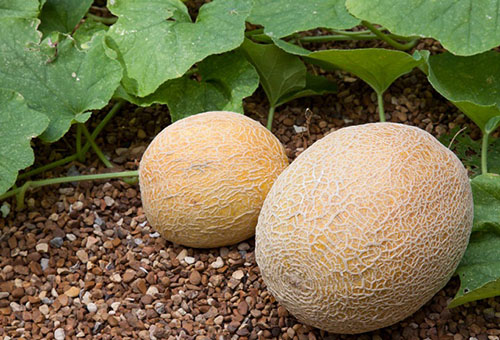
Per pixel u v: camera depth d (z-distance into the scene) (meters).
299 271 1.12
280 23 1.38
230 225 1.22
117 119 1.45
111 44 1.37
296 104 1.45
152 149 1.22
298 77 1.40
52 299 1.24
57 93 1.33
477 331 1.19
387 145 1.14
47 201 1.34
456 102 1.29
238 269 1.25
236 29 1.34
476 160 1.35
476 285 1.19
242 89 1.37
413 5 1.33
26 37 1.35
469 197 1.15
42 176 1.37
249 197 1.21
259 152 1.22
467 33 1.31
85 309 1.23
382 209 1.10
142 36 1.36
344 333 1.16
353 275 1.10
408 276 1.10
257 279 1.24
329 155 1.14
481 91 1.38
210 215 1.21
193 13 1.56
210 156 1.20
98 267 1.27
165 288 1.24
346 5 1.35
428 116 1.42
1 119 1.28
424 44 1.51
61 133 1.30
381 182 1.11
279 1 1.41
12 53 1.34
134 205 1.33
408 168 1.12
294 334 1.19
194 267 1.25
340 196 1.11
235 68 1.38
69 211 1.33
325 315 1.13
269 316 1.21
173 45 1.35
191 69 1.49
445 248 1.12
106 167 1.38
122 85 1.36
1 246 1.29
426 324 1.20
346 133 1.17
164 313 1.22
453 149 1.37
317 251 1.10
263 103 1.46
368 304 1.11
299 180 1.14
